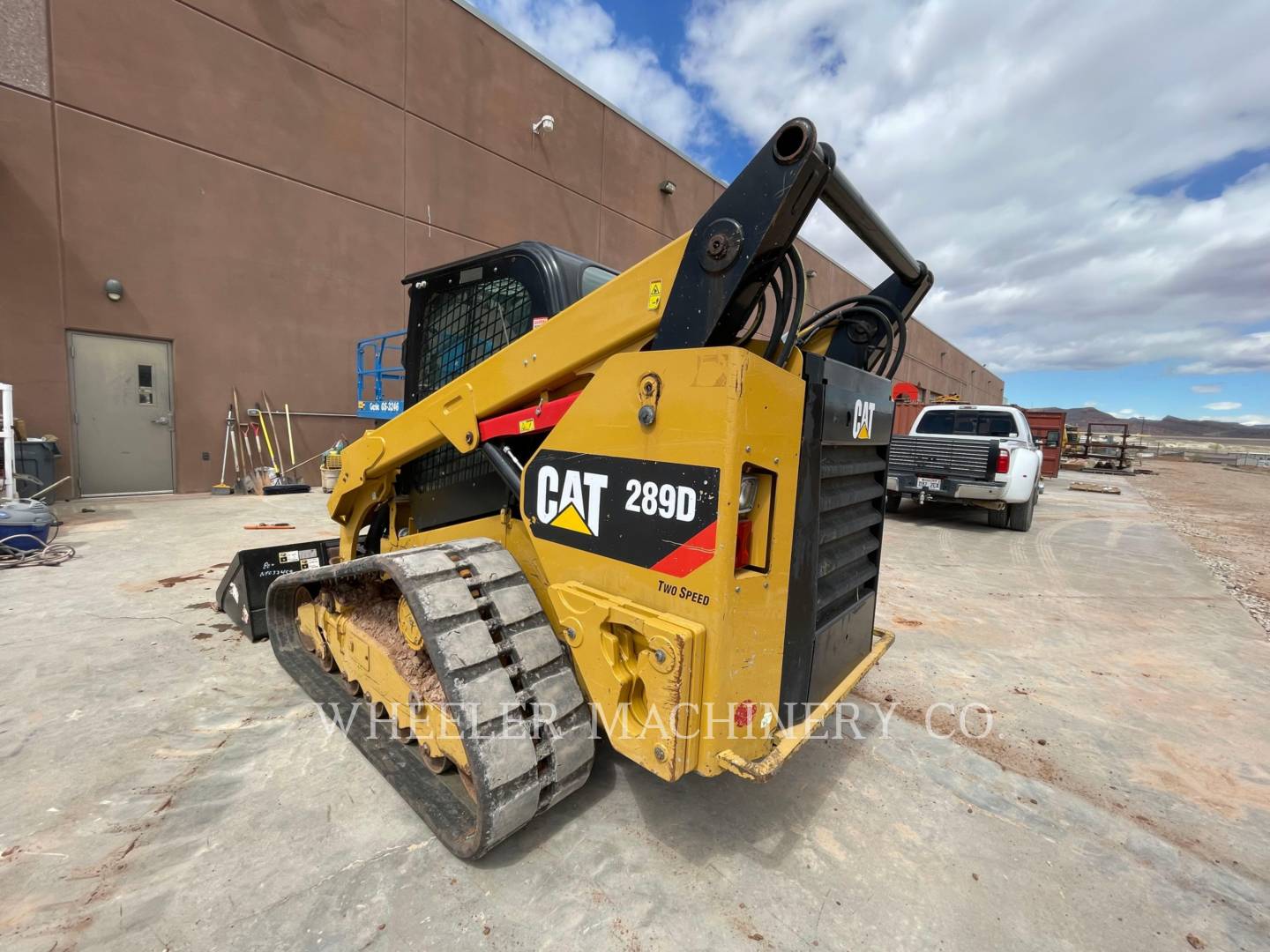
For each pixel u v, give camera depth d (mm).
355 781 2172
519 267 2297
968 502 8117
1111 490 15047
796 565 1825
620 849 1895
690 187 15969
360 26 9445
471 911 1629
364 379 9719
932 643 3846
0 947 1467
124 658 3158
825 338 2812
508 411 2186
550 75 12203
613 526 1741
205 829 1906
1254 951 1613
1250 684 3336
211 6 8078
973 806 2209
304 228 9180
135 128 7648
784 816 2100
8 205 6887
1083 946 1611
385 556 1931
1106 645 3904
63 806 2002
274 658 3170
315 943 1510
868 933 1621
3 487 5613
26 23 6859
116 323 7707
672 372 1569
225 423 8719
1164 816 2182
